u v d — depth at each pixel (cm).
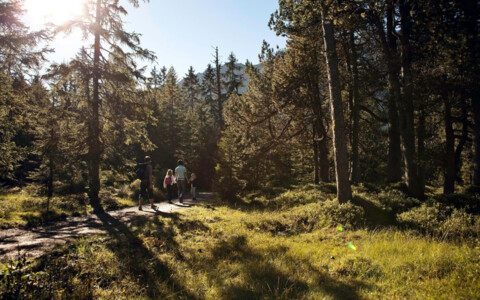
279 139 2059
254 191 2220
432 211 921
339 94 1141
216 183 1773
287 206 1341
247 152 2003
